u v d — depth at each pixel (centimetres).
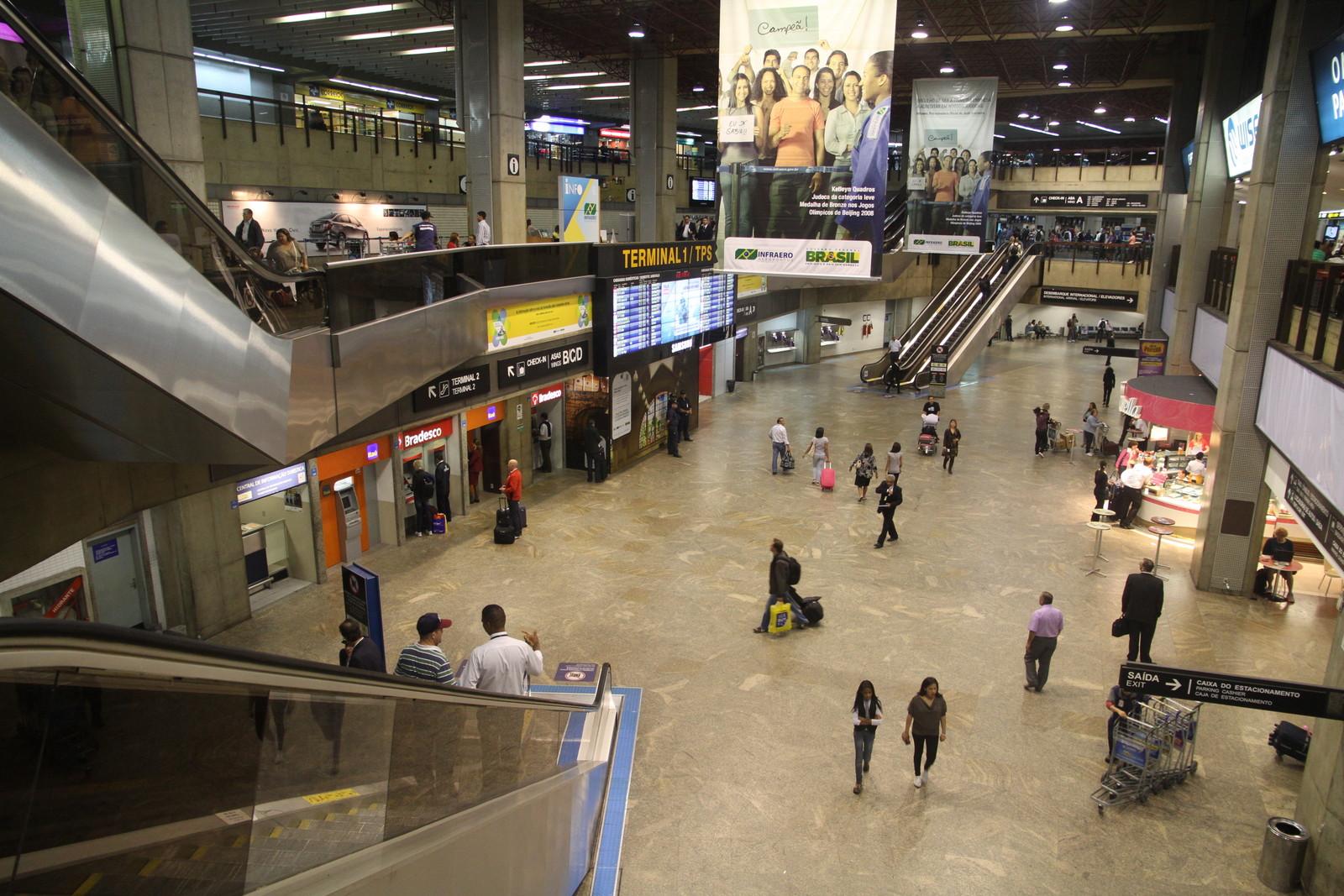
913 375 3116
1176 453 1938
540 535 1547
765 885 713
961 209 2369
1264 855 736
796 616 1200
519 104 1775
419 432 1520
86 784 177
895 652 1132
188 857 209
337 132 2088
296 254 1032
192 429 527
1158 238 3042
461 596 1277
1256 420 1333
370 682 315
